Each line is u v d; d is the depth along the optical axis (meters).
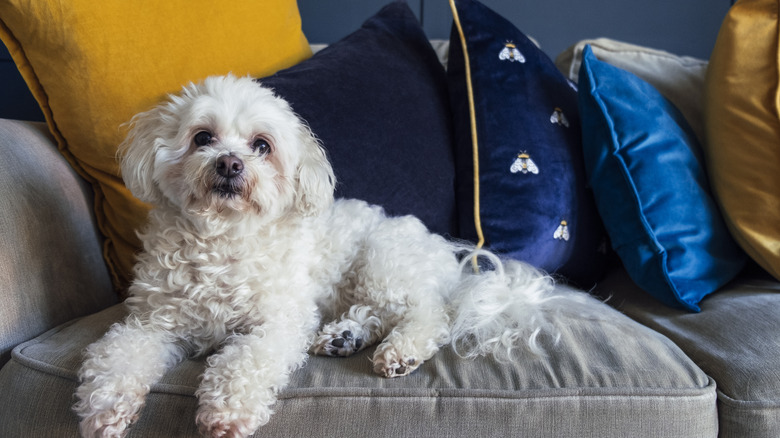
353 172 1.35
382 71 1.45
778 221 1.21
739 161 1.27
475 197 1.37
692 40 2.14
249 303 1.05
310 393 0.87
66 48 1.17
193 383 0.89
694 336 1.09
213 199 1.02
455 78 1.49
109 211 1.32
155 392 0.87
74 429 0.84
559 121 1.44
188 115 1.05
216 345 1.08
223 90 1.09
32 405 0.86
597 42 1.81
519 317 1.07
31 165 1.15
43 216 1.11
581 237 1.42
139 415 0.85
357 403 0.86
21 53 1.20
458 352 1.02
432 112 1.47
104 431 0.80
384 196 1.38
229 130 1.07
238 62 1.38
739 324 1.07
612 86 1.37
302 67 1.39
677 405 0.88
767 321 1.06
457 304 1.16
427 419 0.85
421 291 1.17
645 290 1.27
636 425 0.87
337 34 2.05
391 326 1.18
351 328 1.09
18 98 1.78
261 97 1.12
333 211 1.30
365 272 1.22
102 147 1.24
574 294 1.24
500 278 1.16
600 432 0.86
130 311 1.08
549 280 1.31
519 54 1.47
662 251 1.22
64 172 1.25
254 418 0.82
